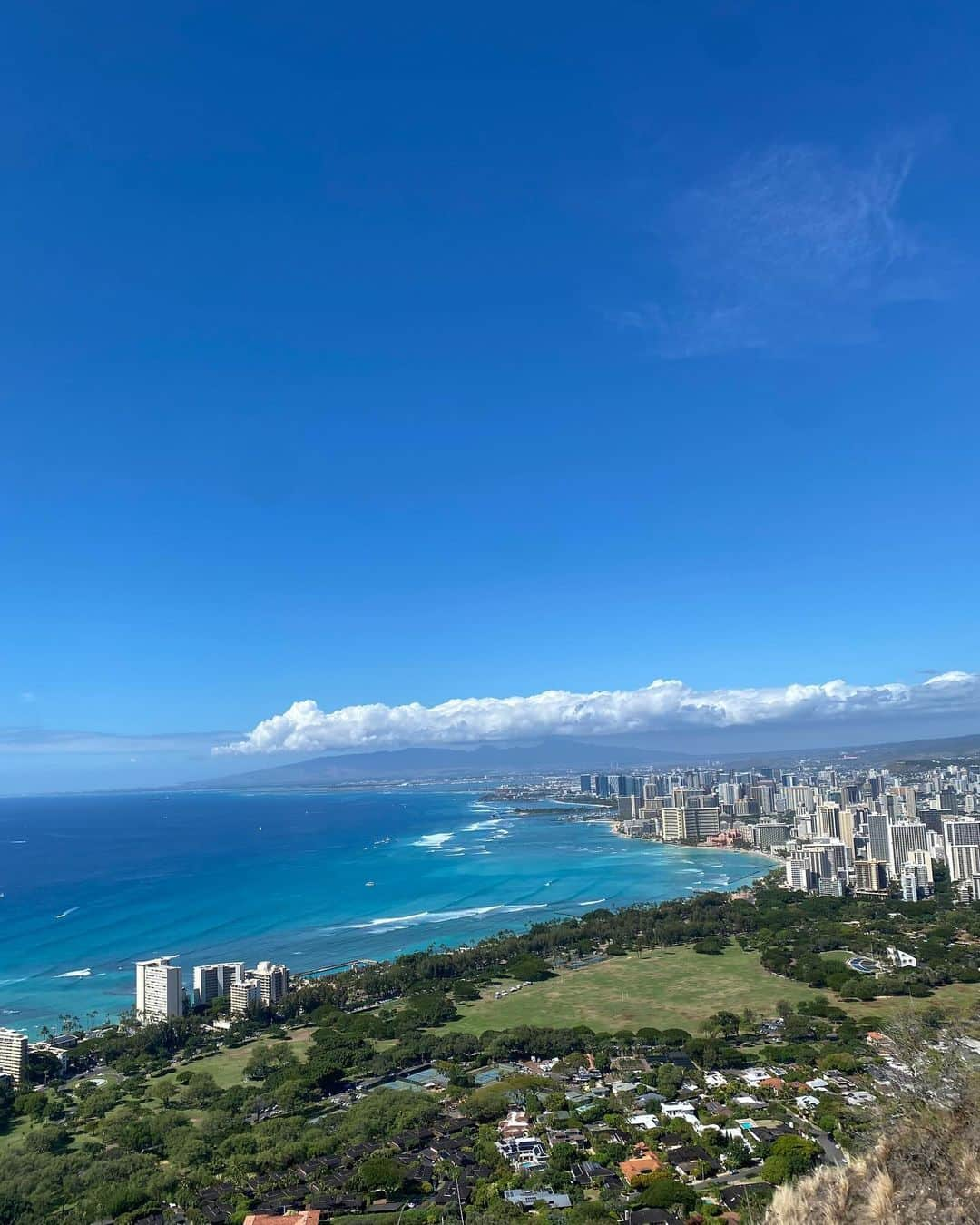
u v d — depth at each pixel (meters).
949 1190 22.92
